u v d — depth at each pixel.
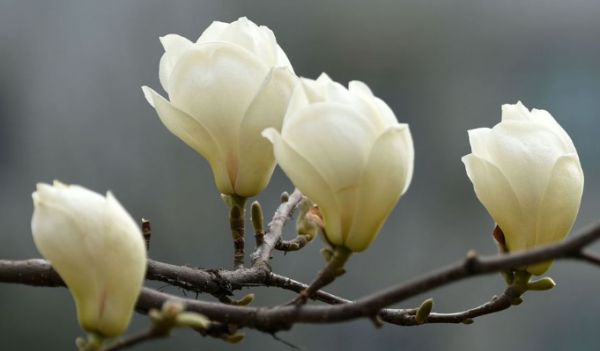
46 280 1.58
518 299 1.59
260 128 1.57
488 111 4.90
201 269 1.64
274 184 4.10
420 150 4.79
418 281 1.45
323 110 1.50
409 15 4.88
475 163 1.58
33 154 4.23
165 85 1.60
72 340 3.55
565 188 1.57
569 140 1.58
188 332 3.56
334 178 1.50
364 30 4.91
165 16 4.59
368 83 4.88
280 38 4.83
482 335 4.15
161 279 1.63
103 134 4.27
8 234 4.07
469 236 4.51
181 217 3.97
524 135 1.58
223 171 1.59
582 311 4.25
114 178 4.15
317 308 1.50
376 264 4.31
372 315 1.47
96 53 4.48
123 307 1.47
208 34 1.60
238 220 1.61
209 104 1.57
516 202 1.57
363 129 1.50
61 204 1.47
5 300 3.53
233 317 1.52
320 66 4.84
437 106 4.88
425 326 4.13
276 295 3.69
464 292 4.07
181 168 4.10
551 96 4.97
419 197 4.61
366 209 1.50
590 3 5.03
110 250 1.47
